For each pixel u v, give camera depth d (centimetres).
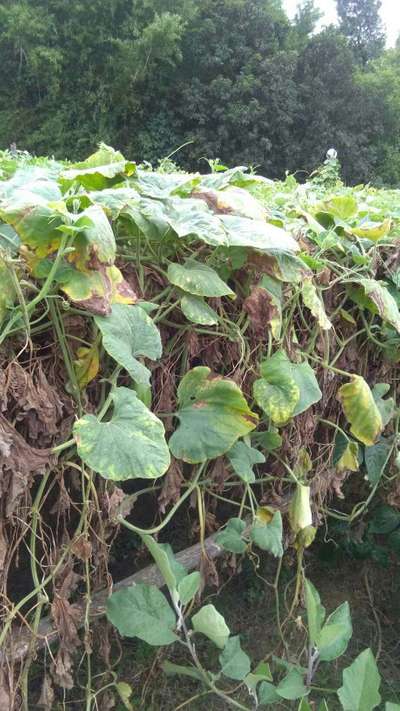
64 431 118
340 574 273
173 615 136
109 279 113
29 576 188
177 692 202
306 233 173
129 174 143
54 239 105
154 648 209
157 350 120
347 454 176
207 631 133
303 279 151
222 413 133
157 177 155
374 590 267
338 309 175
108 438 106
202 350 147
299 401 145
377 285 165
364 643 239
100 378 124
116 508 126
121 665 203
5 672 119
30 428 112
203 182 173
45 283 104
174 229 120
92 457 104
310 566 270
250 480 141
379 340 193
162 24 1611
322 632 147
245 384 153
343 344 177
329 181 460
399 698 213
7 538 117
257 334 149
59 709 184
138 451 106
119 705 191
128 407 113
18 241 109
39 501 119
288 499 174
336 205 183
